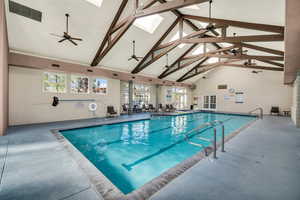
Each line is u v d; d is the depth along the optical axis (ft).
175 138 17.10
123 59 26.66
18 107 18.98
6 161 8.06
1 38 13.04
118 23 18.53
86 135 17.49
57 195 5.23
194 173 6.95
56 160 8.24
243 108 39.47
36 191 5.44
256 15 13.70
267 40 15.72
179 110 44.91
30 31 16.61
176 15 21.21
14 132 15.07
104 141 15.64
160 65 33.17
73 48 20.79
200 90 48.08
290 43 11.02
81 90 25.31
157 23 21.61
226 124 25.26
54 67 20.98
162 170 9.73
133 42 23.07
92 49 21.94
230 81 41.86
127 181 8.41
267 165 7.88
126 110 33.50
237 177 6.62
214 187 5.83
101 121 22.84
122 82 35.14
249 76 38.65
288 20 8.60
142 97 39.50
